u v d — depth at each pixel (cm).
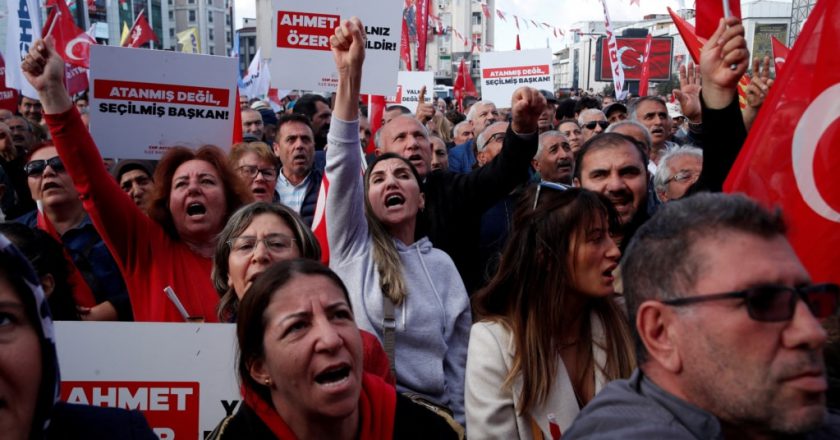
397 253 309
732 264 134
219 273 274
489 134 584
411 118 504
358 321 293
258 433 186
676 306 139
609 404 150
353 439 191
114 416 155
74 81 843
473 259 410
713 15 303
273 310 183
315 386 179
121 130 413
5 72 826
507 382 225
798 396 131
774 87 236
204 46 5906
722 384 134
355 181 309
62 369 237
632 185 316
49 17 719
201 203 319
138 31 1179
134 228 316
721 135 270
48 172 385
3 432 127
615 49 1464
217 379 242
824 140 225
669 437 135
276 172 486
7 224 289
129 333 240
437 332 300
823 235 223
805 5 2028
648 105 697
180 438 240
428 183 418
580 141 711
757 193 235
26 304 132
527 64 1064
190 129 426
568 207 230
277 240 261
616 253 233
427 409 204
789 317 131
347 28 307
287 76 437
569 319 238
